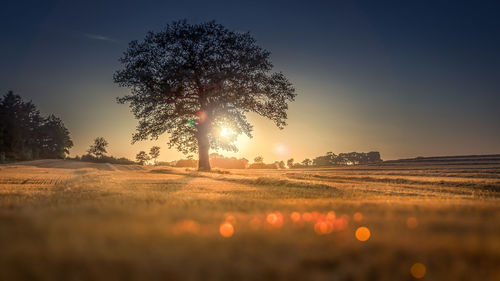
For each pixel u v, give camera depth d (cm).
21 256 305
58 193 1478
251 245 361
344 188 2391
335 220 551
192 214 562
